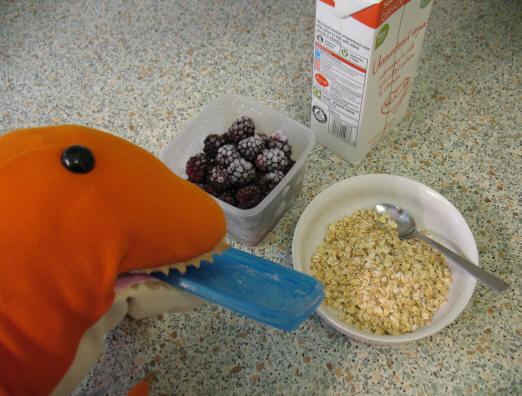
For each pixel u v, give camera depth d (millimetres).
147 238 265
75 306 250
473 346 417
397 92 481
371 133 495
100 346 287
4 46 664
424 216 466
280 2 665
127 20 672
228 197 444
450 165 515
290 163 466
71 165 237
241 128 479
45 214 228
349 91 437
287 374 416
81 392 419
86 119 579
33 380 250
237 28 646
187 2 681
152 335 439
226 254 328
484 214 483
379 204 479
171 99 587
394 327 412
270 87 588
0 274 225
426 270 435
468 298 396
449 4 638
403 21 400
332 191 462
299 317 277
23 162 233
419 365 412
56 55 646
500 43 597
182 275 296
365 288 429
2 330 232
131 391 389
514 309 430
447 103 557
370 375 411
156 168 281
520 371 405
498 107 549
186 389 415
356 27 381
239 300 277
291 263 469
